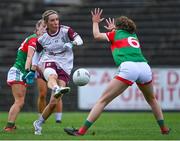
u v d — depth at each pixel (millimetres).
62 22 68125
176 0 69438
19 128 28641
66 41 25031
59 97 23703
